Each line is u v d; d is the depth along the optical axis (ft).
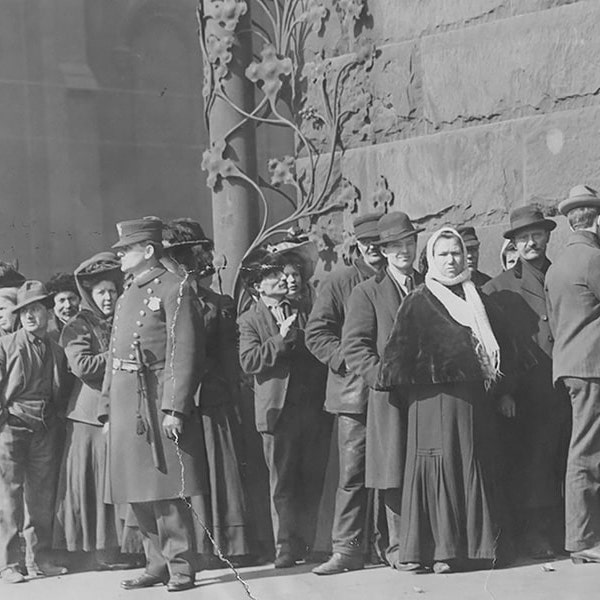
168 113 29.07
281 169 26.58
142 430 21.42
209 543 21.97
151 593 21.30
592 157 23.38
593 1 23.34
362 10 25.61
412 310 20.72
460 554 20.27
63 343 23.52
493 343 20.45
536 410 20.88
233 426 22.82
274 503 22.33
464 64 24.62
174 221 23.12
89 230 28.78
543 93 23.84
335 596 19.88
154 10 28.76
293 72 26.43
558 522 20.83
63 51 28.58
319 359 22.00
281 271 23.21
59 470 23.81
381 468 21.13
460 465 20.45
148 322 21.71
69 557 23.49
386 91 25.55
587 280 20.15
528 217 21.43
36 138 28.37
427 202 25.04
